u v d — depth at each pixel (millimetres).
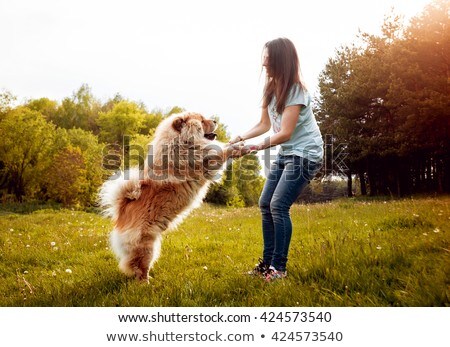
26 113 38469
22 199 35750
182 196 4398
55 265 5230
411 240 4367
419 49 21672
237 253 5227
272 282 3467
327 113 29844
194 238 6633
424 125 21328
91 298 3512
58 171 31781
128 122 58219
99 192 4535
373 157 25938
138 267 4168
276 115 4000
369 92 25062
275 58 3727
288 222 3756
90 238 6980
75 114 61688
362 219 7125
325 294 2988
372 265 3512
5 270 5027
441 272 2879
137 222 4184
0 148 35719
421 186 27328
